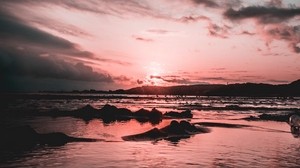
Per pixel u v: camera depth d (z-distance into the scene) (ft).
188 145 58.54
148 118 128.06
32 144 54.49
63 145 54.65
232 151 52.19
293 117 91.15
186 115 141.69
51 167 38.06
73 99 357.61
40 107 177.68
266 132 83.71
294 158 46.29
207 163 42.04
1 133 56.44
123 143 58.75
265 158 46.11
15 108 160.04
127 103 295.89
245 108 224.12
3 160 41.86
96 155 46.03
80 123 100.17
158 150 51.85
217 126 98.12
